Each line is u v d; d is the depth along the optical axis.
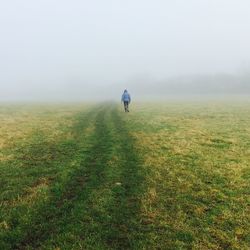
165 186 14.58
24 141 25.38
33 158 19.86
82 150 21.95
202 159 19.47
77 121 39.06
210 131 30.73
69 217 11.38
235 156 20.23
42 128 32.97
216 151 21.66
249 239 9.99
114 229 10.58
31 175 16.38
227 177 15.91
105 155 20.31
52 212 11.80
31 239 10.02
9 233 10.25
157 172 16.64
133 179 15.52
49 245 9.59
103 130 30.80
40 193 13.66
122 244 9.77
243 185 14.77
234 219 11.34
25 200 12.97
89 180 15.39
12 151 21.78
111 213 11.73
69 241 9.89
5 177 16.05
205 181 15.35
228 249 9.48
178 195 13.48
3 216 11.46
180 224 10.98
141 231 10.54
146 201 12.78
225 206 12.44
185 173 16.56
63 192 13.79
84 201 12.68
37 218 11.28
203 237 10.10
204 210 12.12
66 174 16.19
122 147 22.80
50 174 16.42
